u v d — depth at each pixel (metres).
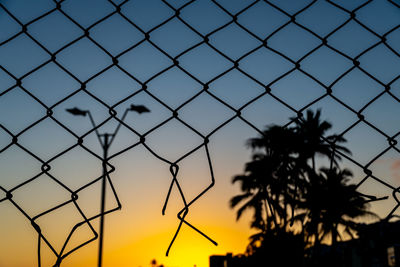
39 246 1.05
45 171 1.19
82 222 1.08
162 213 1.09
